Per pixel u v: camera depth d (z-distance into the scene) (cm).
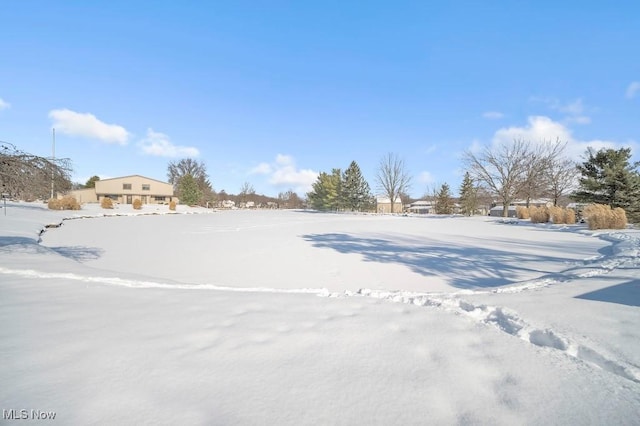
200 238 1479
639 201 2202
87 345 257
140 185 5650
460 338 277
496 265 796
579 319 321
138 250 1096
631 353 245
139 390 194
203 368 222
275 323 314
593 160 2434
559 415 175
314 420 170
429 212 6781
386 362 233
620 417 173
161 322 313
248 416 173
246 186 8919
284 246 1202
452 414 176
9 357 234
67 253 999
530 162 3209
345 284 623
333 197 5462
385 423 169
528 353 247
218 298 410
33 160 708
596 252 993
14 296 410
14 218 1872
